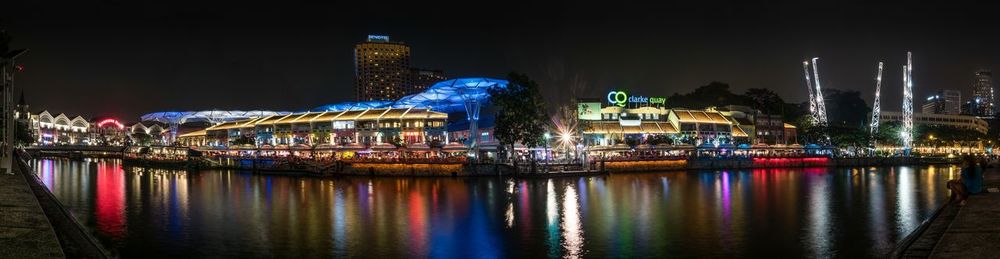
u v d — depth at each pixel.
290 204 60.47
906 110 191.62
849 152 171.38
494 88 104.25
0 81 60.44
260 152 142.38
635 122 145.88
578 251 37.81
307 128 161.12
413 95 152.25
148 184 85.81
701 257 35.97
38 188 52.69
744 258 35.59
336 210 55.75
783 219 48.75
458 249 38.59
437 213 53.72
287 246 39.53
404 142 121.31
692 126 150.25
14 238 23.41
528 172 93.12
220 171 116.69
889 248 37.72
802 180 93.00
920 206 56.84
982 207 30.50
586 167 101.56
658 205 58.53
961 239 23.39
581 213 53.12
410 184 84.06
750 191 73.12
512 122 101.50
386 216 51.84
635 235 42.44
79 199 64.38
